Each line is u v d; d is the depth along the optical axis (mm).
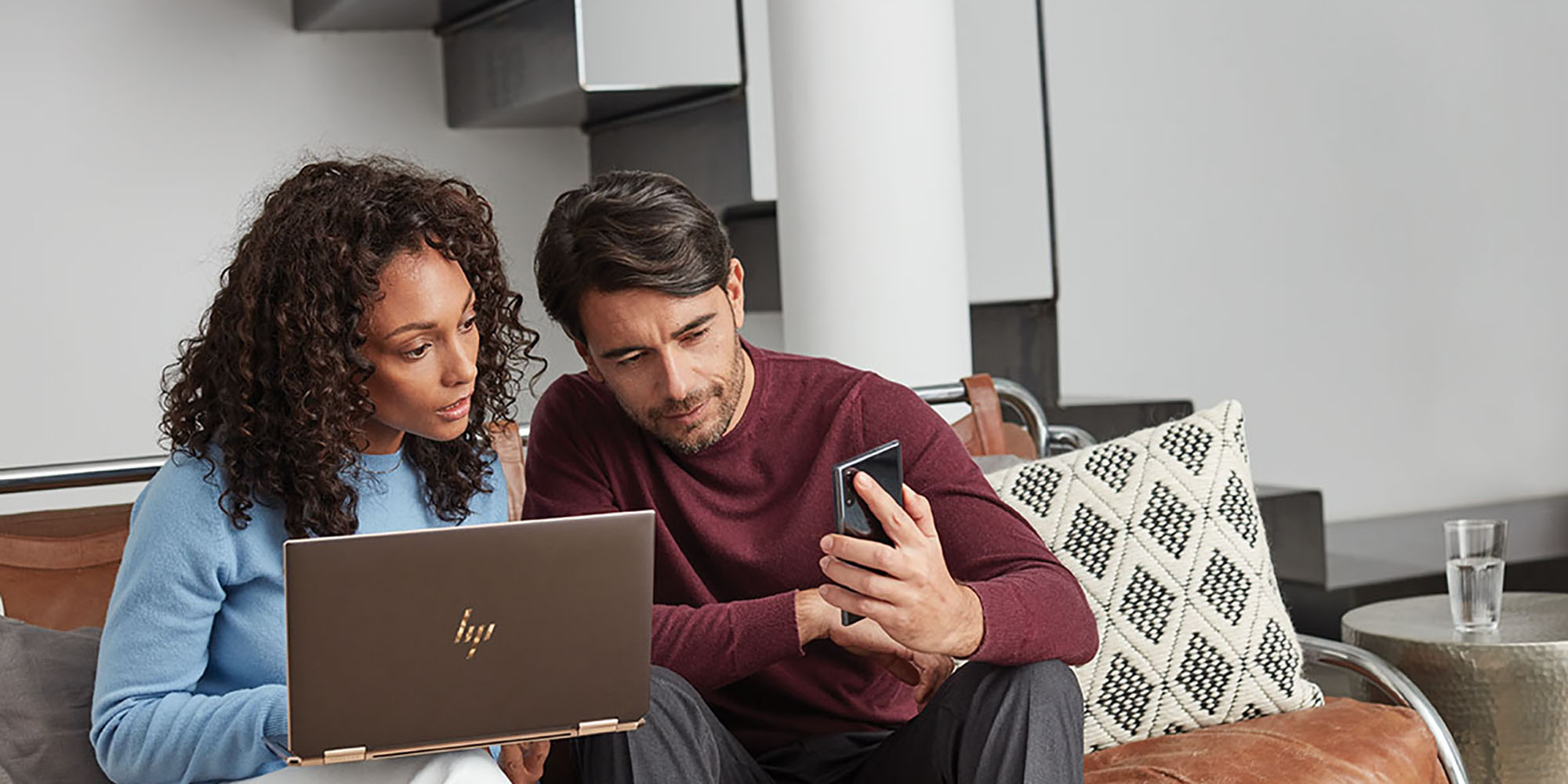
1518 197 4867
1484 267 4859
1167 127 4469
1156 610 2014
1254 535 2098
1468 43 4812
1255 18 4566
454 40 3779
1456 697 2340
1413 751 1927
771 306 3705
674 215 1624
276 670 1519
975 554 1699
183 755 1414
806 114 2943
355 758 1313
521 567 1318
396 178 1516
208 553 1473
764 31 3359
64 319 3426
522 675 1346
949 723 1562
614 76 3268
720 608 1637
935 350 2982
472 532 1298
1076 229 4367
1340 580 3746
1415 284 4781
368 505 1587
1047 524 2053
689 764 1514
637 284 1604
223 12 3570
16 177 3377
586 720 1386
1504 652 2301
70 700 1670
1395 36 4723
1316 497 3771
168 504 1483
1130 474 2088
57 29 3412
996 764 1515
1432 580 3812
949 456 1771
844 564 1465
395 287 1470
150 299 3510
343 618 1272
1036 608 1553
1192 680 2004
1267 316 4605
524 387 3830
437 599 1297
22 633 1708
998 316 3723
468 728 1340
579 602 1350
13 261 3377
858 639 1643
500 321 1628
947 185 3008
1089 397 4105
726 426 1732
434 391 1506
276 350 1488
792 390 1805
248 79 3600
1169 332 4492
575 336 1706
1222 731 1979
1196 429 2146
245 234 1583
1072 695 1558
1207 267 4531
